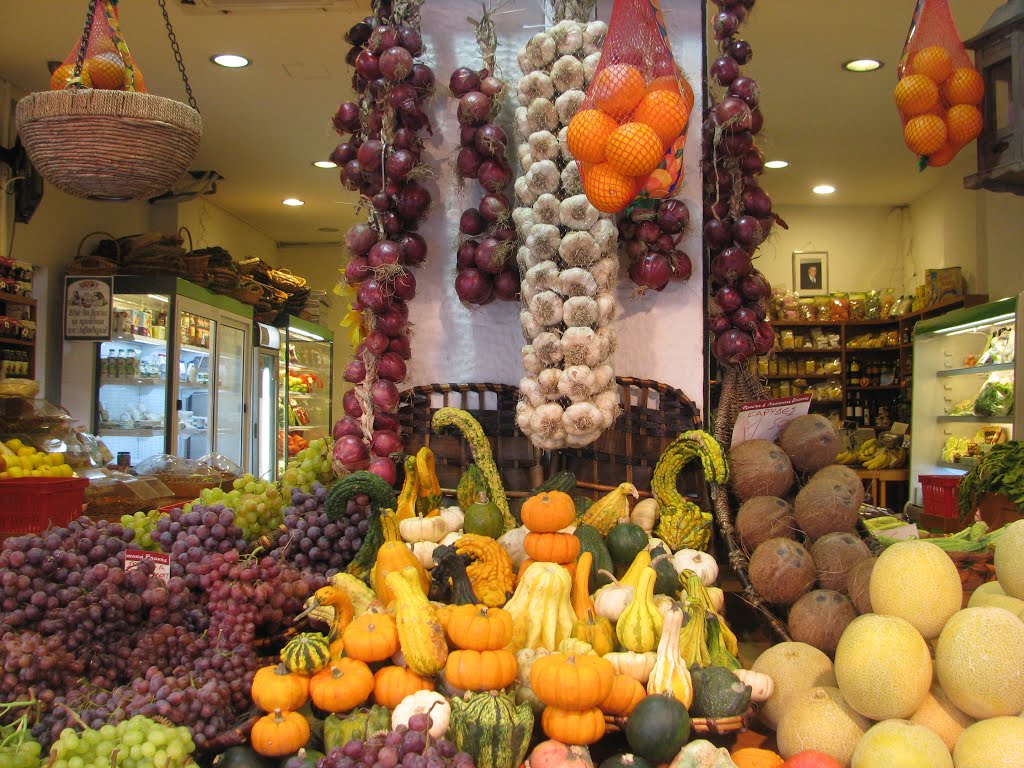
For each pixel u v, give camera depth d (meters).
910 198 8.76
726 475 2.42
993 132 2.57
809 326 9.03
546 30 2.61
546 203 2.30
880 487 7.77
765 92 5.77
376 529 2.34
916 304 7.87
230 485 4.25
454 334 2.85
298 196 8.54
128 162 2.53
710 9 4.23
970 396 6.67
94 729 1.55
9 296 5.32
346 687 1.74
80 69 2.54
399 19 2.58
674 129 1.85
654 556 2.21
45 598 1.75
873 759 1.54
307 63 5.34
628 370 2.80
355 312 2.69
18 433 3.65
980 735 1.57
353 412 2.63
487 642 1.80
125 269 6.60
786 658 1.96
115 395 6.60
